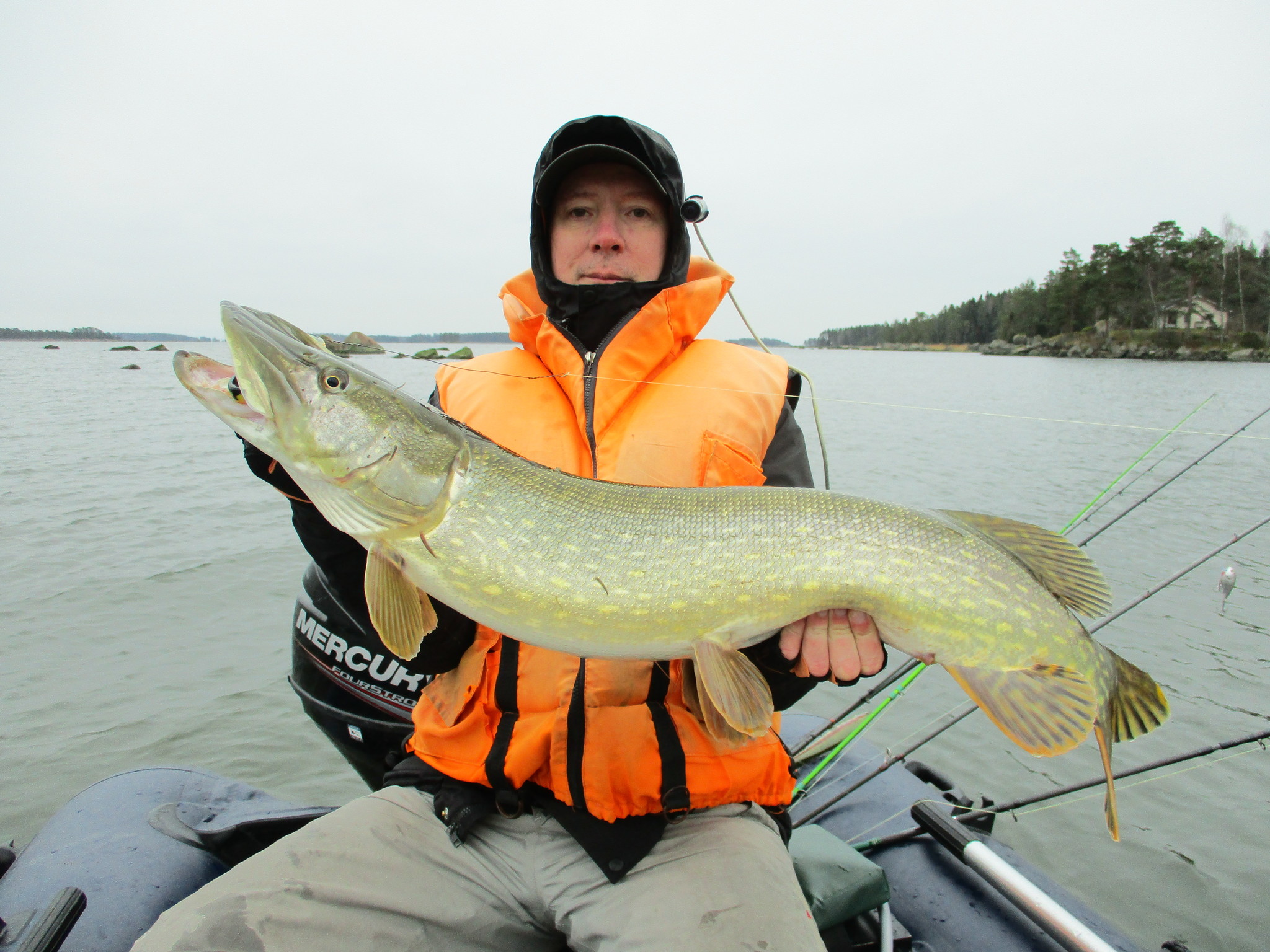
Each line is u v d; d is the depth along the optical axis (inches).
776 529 30.0
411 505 30.3
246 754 61.0
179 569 101.5
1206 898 49.1
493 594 30.0
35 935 26.4
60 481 159.6
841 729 43.9
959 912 36.5
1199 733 63.9
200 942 26.2
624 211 39.0
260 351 30.4
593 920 28.8
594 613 29.5
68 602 89.7
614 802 29.6
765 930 27.0
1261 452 200.7
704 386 35.2
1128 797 57.7
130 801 39.1
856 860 35.2
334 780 58.8
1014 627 30.4
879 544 30.0
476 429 35.7
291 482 32.2
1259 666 73.1
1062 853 52.7
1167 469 179.5
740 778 30.8
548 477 31.0
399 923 28.8
